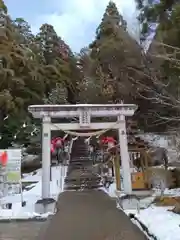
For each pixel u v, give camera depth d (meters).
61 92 30.00
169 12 12.21
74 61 41.06
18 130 24.23
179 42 11.32
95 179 19.23
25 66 26.80
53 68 34.44
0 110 23.39
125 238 7.09
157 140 18.61
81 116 12.25
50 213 10.66
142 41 17.06
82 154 27.80
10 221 9.93
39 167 25.75
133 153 17.12
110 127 12.38
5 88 24.61
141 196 13.65
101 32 32.09
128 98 19.56
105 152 20.75
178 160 16.19
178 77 12.28
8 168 12.48
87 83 28.53
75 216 9.98
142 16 13.80
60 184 18.00
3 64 25.06
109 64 23.19
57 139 25.47
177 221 7.74
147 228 7.64
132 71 18.84
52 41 39.34
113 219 9.35
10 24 28.62
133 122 19.84
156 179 15.05
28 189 17.36
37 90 28.28
